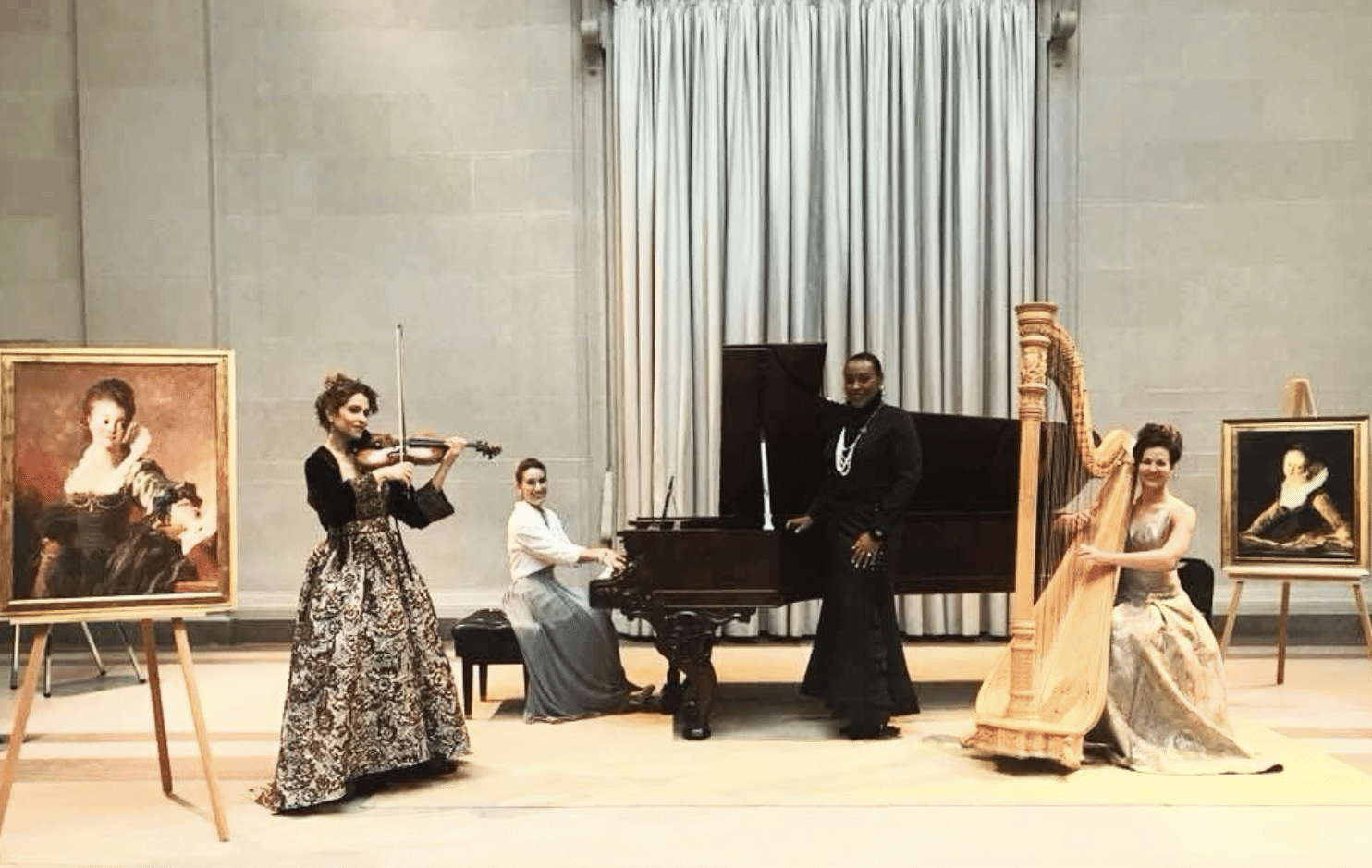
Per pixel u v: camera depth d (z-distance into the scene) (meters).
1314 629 7.62
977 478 5.77
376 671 4.32
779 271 7.68
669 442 7.67
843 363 7.68
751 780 4.52
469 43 7.98
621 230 7.79
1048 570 5.15
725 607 5.20
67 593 3.85
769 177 7.72
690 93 7.77
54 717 5.79
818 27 7.71
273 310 8.04
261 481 8.04
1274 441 6.27
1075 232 7.82
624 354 7.80
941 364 7.68
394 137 8.00
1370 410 7.79
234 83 7.99
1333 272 7.79
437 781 4.54
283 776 4.13
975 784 4.43
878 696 5.09
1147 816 4.02
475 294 8.02
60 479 3.87
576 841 3.81
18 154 8.00
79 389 3.92
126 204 7.92
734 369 5.43
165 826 4.02
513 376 8.01
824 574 5.40
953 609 7.67
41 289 8.03
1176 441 4.83
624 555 5.73
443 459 4.58
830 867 3.54
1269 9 7.76
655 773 4.65
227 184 8.02
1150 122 7.79
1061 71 7.79
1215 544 7.82
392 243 8.02
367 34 7.98
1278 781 4.43
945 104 7.70
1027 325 4.54
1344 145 7.78
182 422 4.04
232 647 7.79
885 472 5.14
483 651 5.73
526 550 5.73
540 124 7.97
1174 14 7.79
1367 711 5.65
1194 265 7.82
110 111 7.91
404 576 4.49
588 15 7.89
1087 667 4.73
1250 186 7.79
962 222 7.61
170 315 7.95
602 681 5.79
